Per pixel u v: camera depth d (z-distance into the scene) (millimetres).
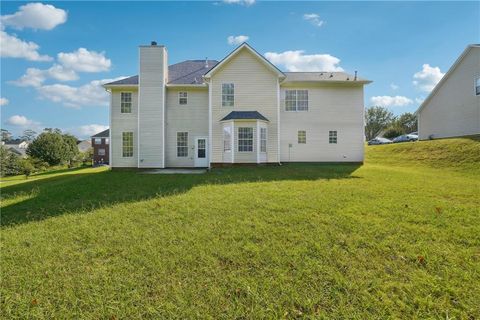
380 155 21422
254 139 16297
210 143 17125
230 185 9008
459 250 3855
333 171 13070
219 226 4938
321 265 3545
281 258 3723
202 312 2744
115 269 3561
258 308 2787
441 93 23234
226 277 3338
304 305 2818
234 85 17219
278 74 17094
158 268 3555
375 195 7125
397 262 3582
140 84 18234
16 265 3730
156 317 2686
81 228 5055
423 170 14367
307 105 18672
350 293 2982
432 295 2934
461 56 20734
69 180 11867
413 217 5184
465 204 6211
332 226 4793
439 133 23500
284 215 5434
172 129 18875
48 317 2721
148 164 18219
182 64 22016
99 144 49656
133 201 7016
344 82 18312
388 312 2707
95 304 2885
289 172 12711
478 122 19688
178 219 5410
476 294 2928
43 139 46312
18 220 5820
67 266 3676
